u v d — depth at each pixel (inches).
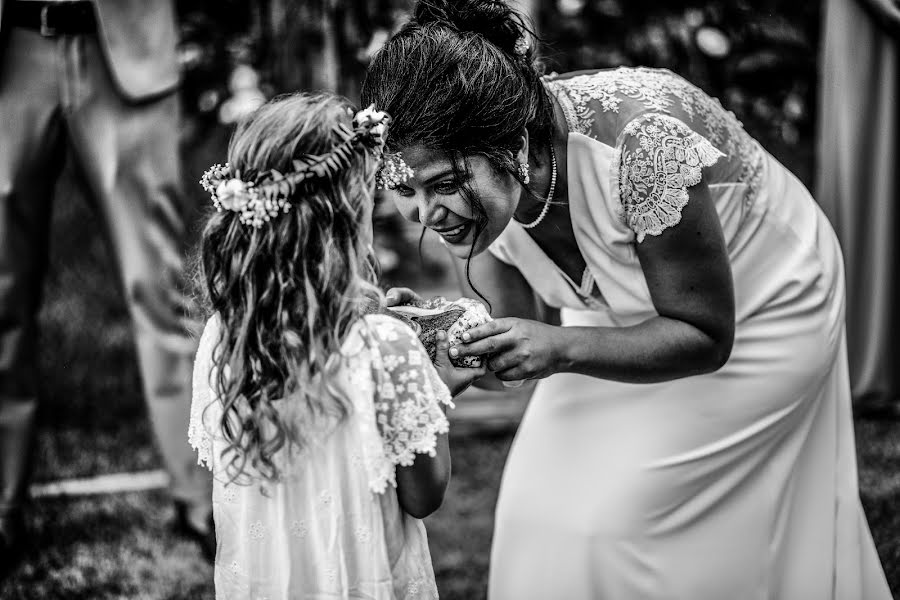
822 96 168.7
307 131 71.2
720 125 93.5
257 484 75.5
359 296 72.2
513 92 78.0
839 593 99.3
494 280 103.3
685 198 82.8
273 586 76.5
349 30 177.2
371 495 73.9
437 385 74.4
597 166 86.7
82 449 177.0
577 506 94.7
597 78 90.4
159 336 142.6
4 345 139.4
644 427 94.3
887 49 163.2
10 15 134.7
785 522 98.1
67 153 143.7
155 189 141.2
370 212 74.0
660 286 86.5
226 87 189.9
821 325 97.9
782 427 96.5
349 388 72.2
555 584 95.3
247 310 71.4
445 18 81.0
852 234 168.4
